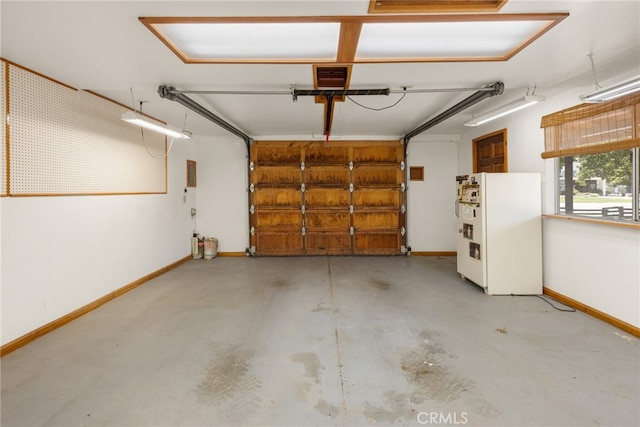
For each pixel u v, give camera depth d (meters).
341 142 6.04
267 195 6.06
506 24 2.01
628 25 2.02
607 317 2.89
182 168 5.55
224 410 1.78
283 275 4.70
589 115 2.98
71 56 2.44
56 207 2.93
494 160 4.89
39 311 2.73
